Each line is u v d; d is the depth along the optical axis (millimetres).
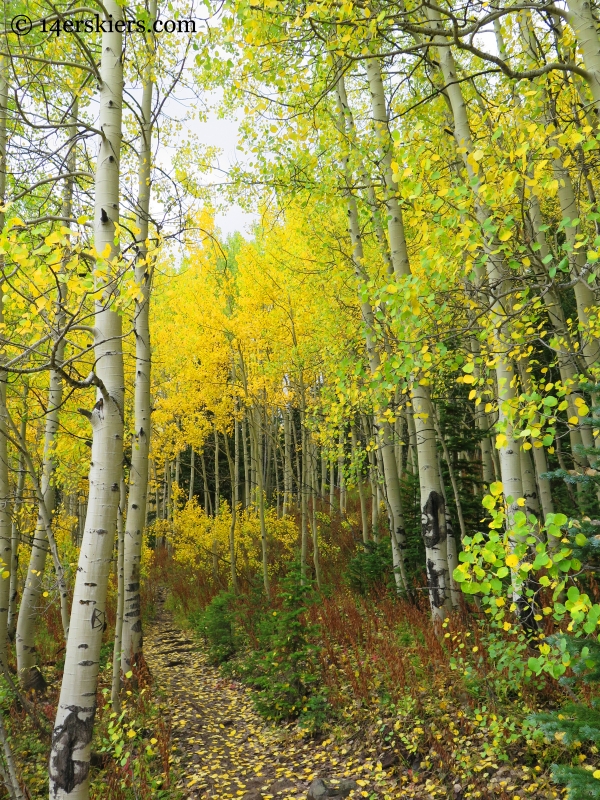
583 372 4234
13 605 7102
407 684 4613
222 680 6914
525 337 4102
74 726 2865
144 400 6727
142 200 6629
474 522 7445
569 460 9188
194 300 10383
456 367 3746
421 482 5746
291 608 5895
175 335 11758
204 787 4129
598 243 2848
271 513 14492
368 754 4262
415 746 3957
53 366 2816
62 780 2797
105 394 3301
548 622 3938
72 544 10867
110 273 2820
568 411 5879
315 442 10883
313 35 4152
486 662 4242
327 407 8961
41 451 8188
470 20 3561
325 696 5188
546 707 3719
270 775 4316
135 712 5195
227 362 10781
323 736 4766
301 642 5562
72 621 3043
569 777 2273
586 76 3268
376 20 3562
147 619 11586
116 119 3832
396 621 6223
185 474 23859
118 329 3586
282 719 5309
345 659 5574
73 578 9180
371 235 9109
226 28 4215
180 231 5512
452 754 3713
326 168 6074
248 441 20844
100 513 3180
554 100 4277
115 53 3941
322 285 9109
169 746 4691
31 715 4684
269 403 11797
